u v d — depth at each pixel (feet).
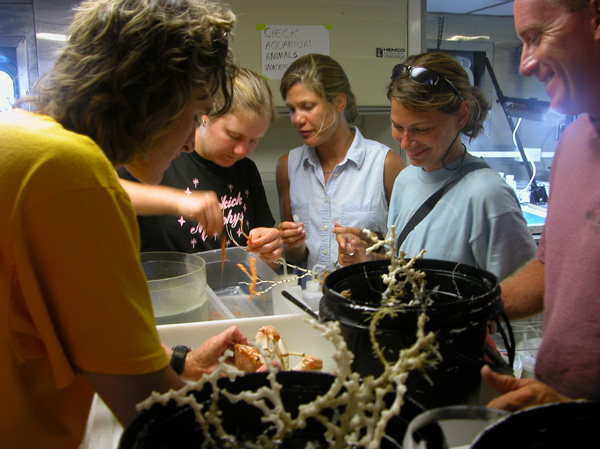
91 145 2.16
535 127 10.12
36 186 1.98
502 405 2.04
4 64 6.81
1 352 2.15
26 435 2.29
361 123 9.65
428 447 1.54
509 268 4.22
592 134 3.21
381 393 1.54
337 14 7.68
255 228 6.49
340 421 1.67
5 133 2.10
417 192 4.83
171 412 1.75
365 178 6.69
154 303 4.19
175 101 2.51
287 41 7.57
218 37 2.69
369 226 6.68
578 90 2.77
